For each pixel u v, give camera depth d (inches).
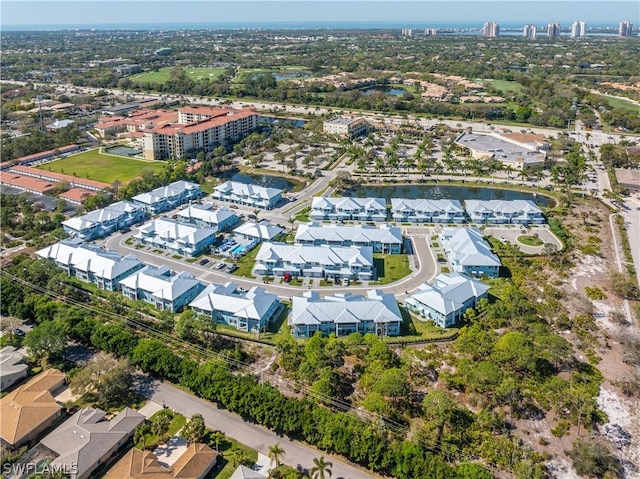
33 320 7047.2
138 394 5649.6
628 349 6141.7
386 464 4579.2
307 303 6830.7
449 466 4500.5
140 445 4864.7
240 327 6845.5
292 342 6230.3
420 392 5644.7
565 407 5369.1
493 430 5123.0
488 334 6560.0
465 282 7391.7
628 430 5152.6
